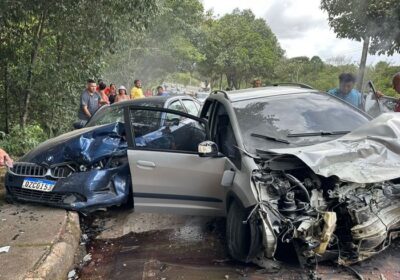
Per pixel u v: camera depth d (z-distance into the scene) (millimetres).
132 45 19562
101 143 5211
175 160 4414
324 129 4219
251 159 3639
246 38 50469
